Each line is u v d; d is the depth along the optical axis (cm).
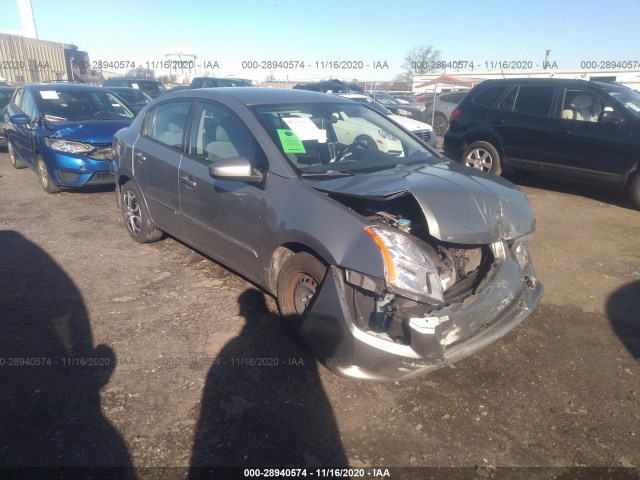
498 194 324
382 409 282
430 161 403
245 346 339
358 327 272
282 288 336
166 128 459
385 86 2845
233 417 272
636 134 671
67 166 682
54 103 767
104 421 268
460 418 276
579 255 523
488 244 314
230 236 375
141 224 508
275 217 327
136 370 312
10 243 531
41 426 263
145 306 394
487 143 830
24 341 342
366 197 291
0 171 923
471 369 320
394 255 263
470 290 306
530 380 310
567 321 383
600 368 323
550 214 669
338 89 1762
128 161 500
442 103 1476
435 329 262
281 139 354
